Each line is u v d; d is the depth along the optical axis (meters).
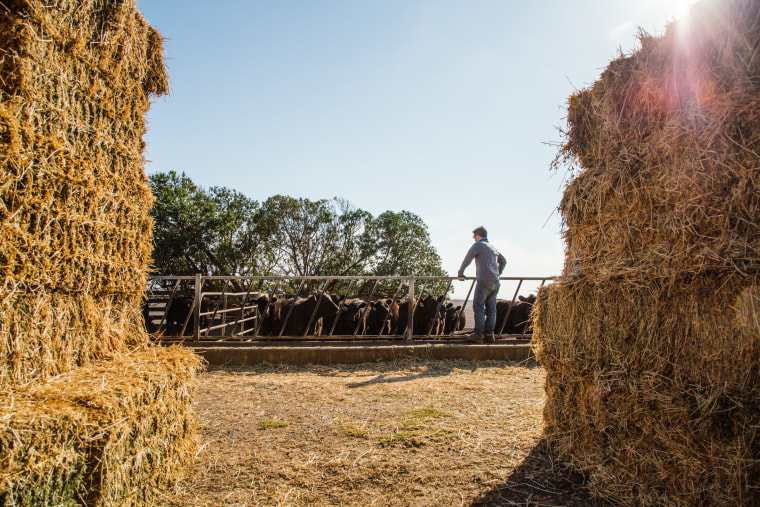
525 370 5.72
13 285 1.79
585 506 2.31
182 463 2.63
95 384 2.00
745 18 2.04
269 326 8.70
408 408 3.98
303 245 19.02
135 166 2.65
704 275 2.09
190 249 16.83
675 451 2.14
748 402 1.94
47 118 1.94
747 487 1.93
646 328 2.32
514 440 3.16
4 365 1.79
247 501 2.34
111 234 2.44
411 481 2.57
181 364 2.62
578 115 3.03
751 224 1.97
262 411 3.94
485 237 6.89
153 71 2.90
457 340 6.98
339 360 6.17
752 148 1.98
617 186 2.59
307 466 2.77
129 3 2.53
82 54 2.17
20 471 1.41
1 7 1.81
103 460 1.73
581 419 2.73
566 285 2.84
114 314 2.60
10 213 1.74
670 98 2.31
